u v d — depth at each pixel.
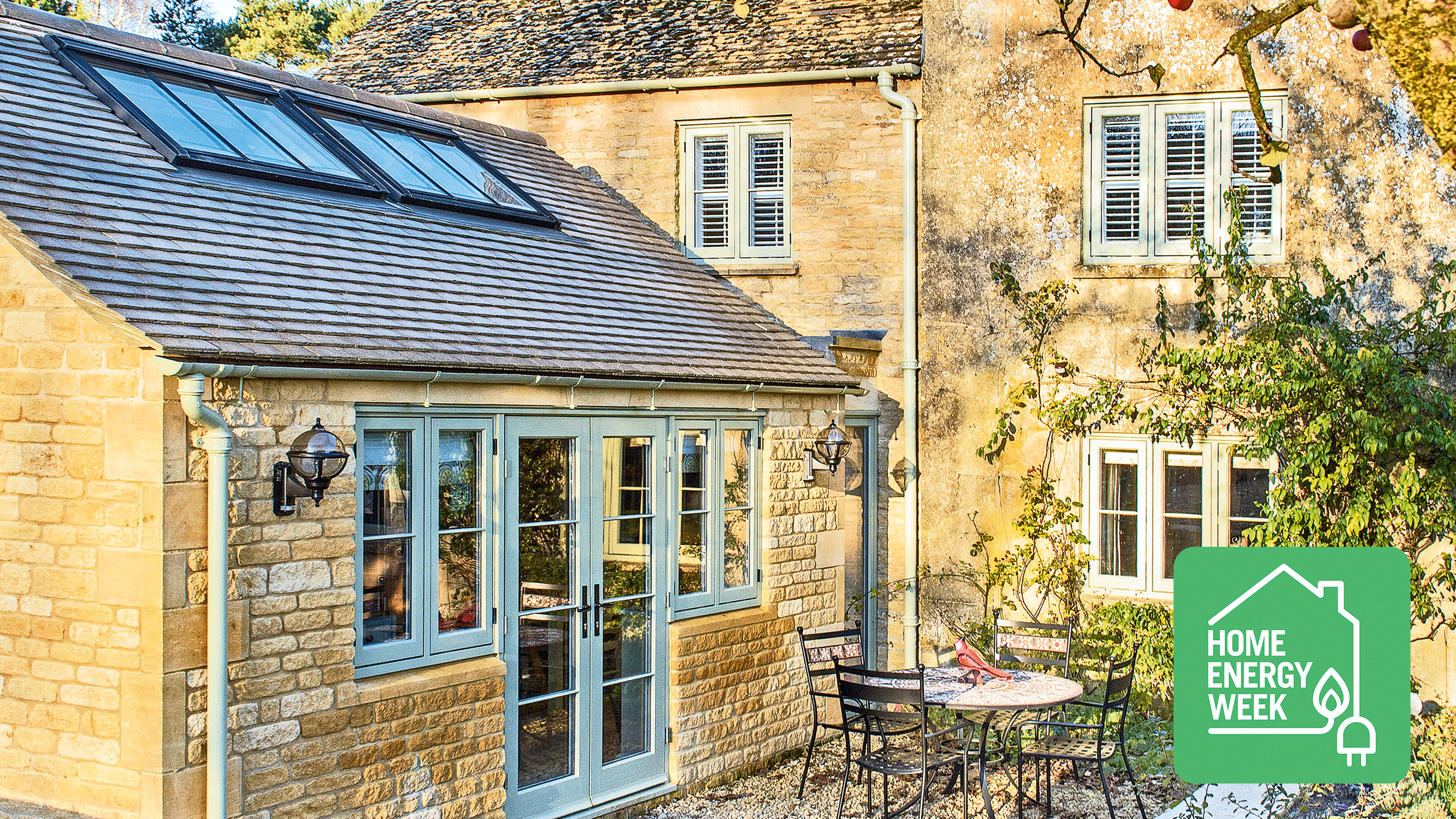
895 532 12.95
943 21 12.62
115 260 6.64
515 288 9.06
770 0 14.51
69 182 7.11
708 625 9.51
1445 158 4.18
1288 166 11.61
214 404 6.39
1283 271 11.55
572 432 8.55
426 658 7.56
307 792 6.82
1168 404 11.73
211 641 6.35
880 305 13.04
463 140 11.59
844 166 13.14
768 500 10.21
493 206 10.21
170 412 6.27
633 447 9.08
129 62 9.07
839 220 13.16
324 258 7.94
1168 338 11.85
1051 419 12.08
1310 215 11.56
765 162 13.62
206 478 6.42
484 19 15.73
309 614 6.85
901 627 12.89
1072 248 12.20
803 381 10.37
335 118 10.41
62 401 6.56
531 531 8.30
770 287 13.36
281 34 32.34
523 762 8.23
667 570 9.30
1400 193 11.31
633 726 9.08
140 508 6.28
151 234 7.08
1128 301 11.97
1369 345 10.59
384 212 9.07
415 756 7.39
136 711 6.28
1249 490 11.61
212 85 9.58
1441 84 3.98
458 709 7.64
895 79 12.92
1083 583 12.08
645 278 10.76
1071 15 12.15
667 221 13.65
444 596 7.71
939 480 12.69
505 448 8.08
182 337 6.24
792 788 9.55
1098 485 12.11
